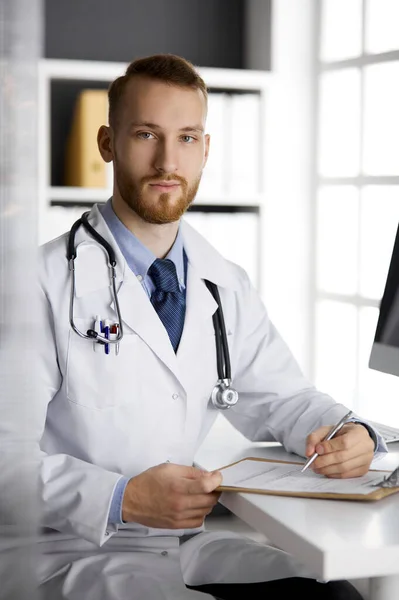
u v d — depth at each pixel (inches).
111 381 70.5
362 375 129.1
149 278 75.4
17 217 45.8
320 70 136.8
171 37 148.3
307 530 52.4
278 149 136.8
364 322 129.3
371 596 57.9
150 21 147.3
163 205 71.9
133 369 71.2
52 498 63.3
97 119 128.6
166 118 70.7
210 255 80.0
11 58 44.9
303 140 137.9
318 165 137.9
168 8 147.8
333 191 137.9
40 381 69.4
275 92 135.7
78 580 65.4
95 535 61.7
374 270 128.9
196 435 74.9
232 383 81.6
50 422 72.5
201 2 148.6
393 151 123.6
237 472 65.4
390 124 124.2
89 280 71.9
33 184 45.9
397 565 50.0
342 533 52.0
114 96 73.8
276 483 62.1
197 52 149.1
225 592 68.7
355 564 49.5
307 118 137.6
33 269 46.5
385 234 126.3
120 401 70.7
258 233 136.9
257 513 57.1
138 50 147.3
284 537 53.5
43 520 64.1
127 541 71.9
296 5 135.7
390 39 123.6
